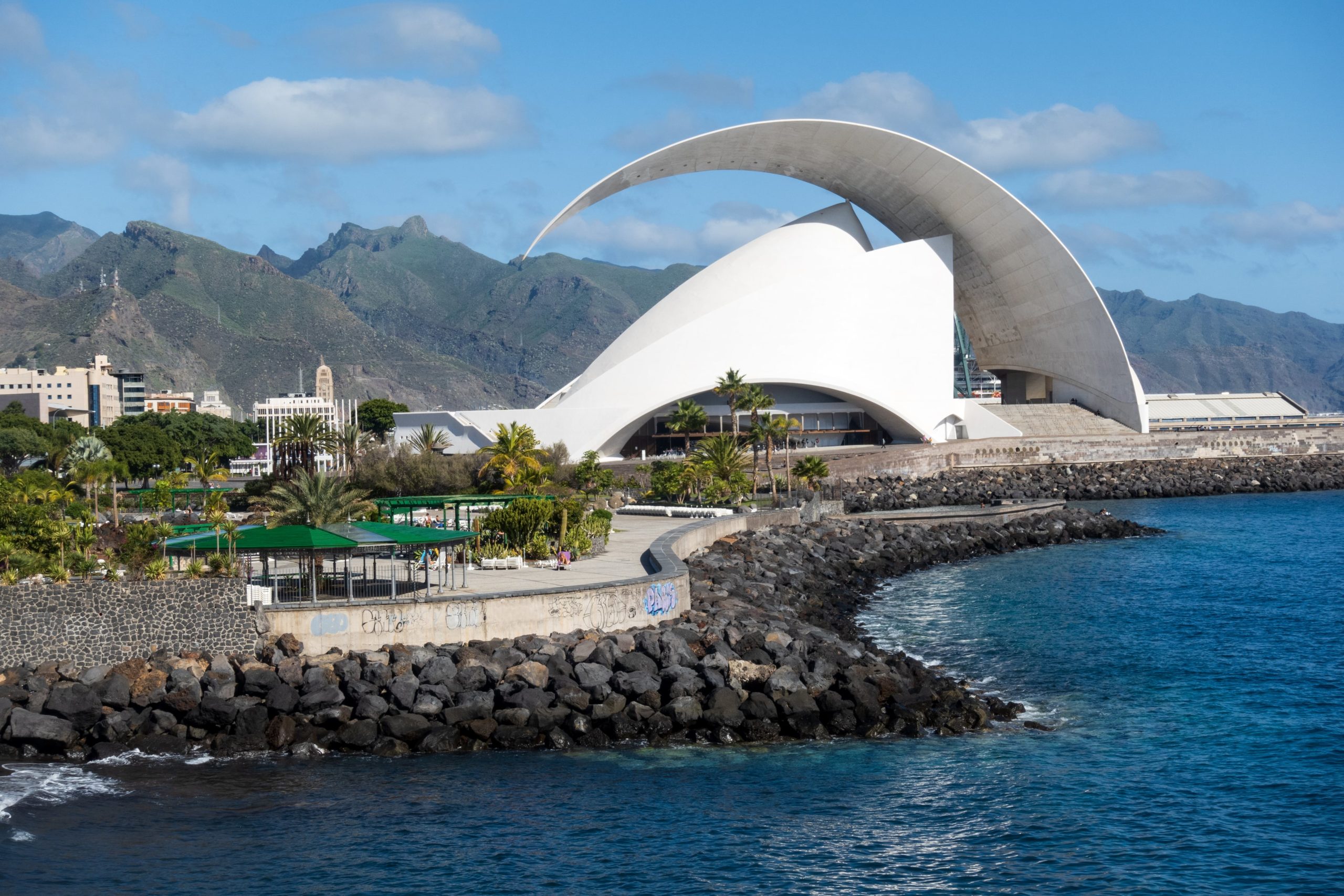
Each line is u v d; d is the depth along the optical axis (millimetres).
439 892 19078
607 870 19906
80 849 20688
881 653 32438
